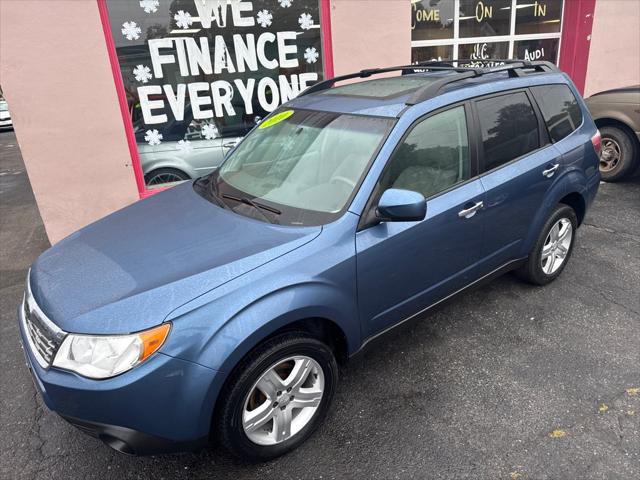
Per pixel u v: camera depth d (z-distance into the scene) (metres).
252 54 6.02
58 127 5.07
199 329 2.11
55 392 2.09
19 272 5.06
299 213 2.69
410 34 6.58
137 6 5.30
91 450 2.67
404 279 2.82
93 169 5.32
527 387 2.92
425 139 2.90
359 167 2.72
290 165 3.03
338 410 2.83
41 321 2.28
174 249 2.54
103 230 2.97
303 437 2.57
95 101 5.14
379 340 2.88
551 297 3.88
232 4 5.76
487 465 2.41
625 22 8.61
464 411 2.77
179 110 5.81
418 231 2.79
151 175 5.85
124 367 2.02
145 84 5.56
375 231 2.64
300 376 2.47
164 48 5.55
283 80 6.28
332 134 2.98
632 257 4.48
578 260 4.48
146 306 2.12
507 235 3.43
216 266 2.31
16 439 2.78
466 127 3.12
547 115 3.70
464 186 3.07
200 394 2.11
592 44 8.48
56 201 5.27
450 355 3.26
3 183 9.67
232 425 2.26
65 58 4.92
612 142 6.43
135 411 2.04
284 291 2.30
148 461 2.58
